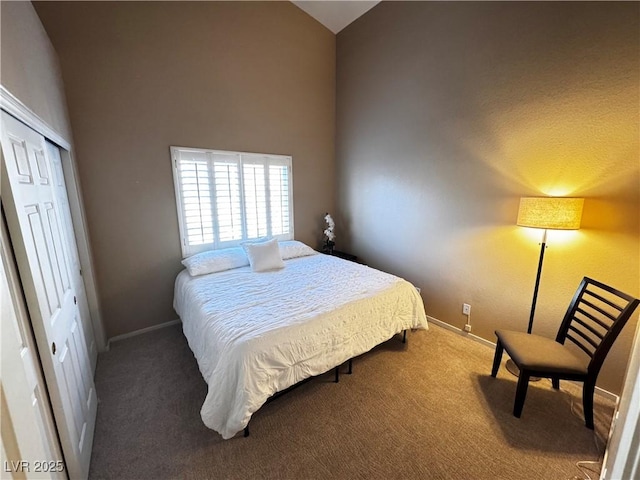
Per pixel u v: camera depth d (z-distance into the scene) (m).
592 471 1.43
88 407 1.63
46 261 1.28
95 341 2.44
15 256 1.01
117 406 1.87
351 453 1.53
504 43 2.23
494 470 1.44
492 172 2.42
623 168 1.79
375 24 3.28
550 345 1.86
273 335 1.67
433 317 3.07
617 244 1.85
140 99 2.61
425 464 1.47
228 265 2.94
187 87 2.83
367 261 3.82
